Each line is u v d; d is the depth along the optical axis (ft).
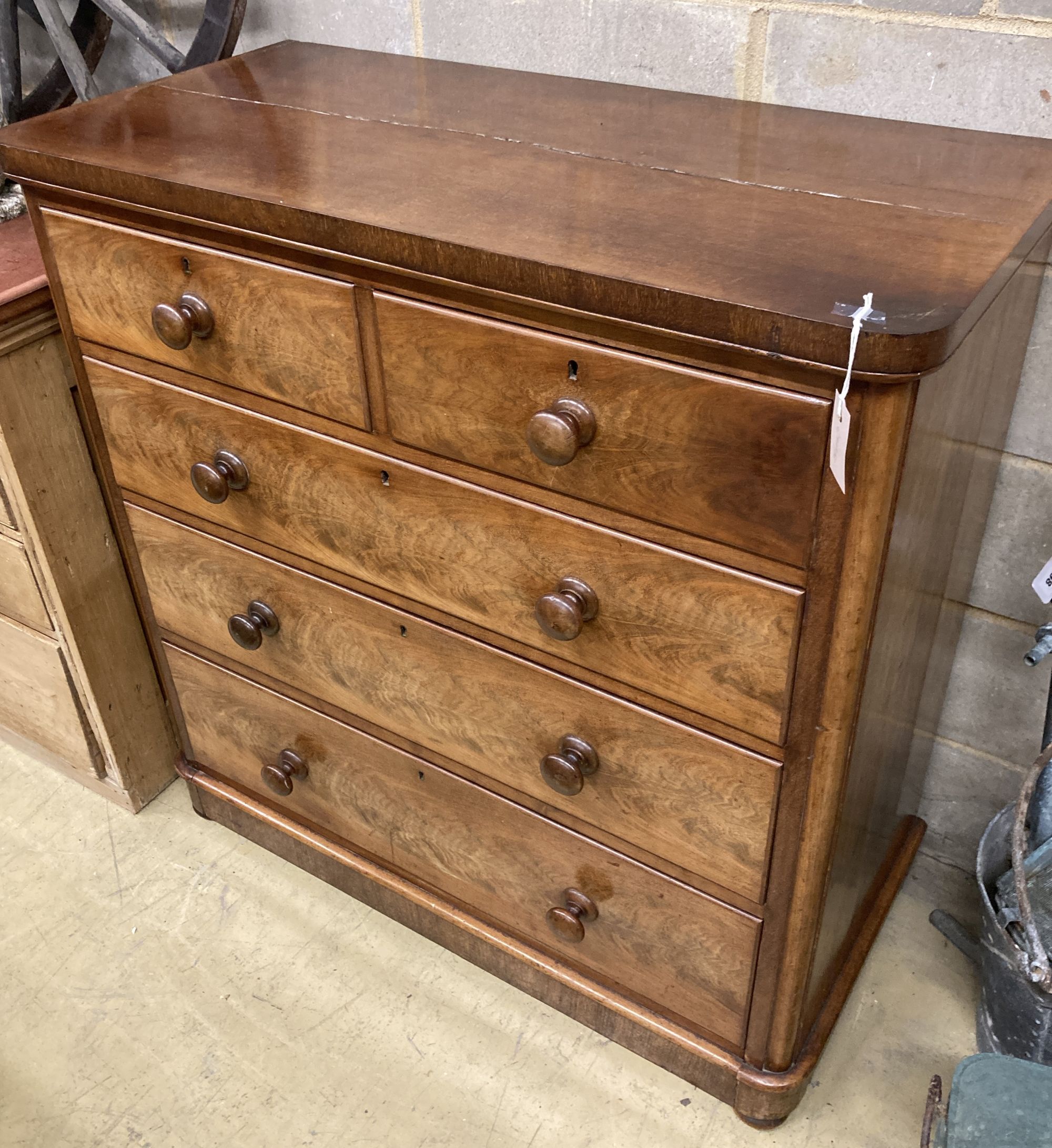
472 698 4.37
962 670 5.16
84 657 5.61
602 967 4.83
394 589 4.29
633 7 4.40
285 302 3.77
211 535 4.79
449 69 4.81
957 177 3.59
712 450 3.16
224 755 5.74
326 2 5.10
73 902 5.78
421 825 5.05
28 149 3.96
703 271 2.98
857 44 4.06
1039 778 4.60
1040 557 4.68
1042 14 3.71
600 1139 4.75
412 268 3.32
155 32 5.10
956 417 3.51
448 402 3.62
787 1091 4.50
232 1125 4.83
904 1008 5.23
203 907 5.74
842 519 3.08
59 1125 4.84
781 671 3.44
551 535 3.69
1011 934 4.48
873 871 5.06
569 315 3.15
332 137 4.01
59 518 5.22
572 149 3.87
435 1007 5.28
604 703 3.97
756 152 3.82
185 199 3.66
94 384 4.66
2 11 5.14
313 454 4.14
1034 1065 3.99
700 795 3.92
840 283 2.89
